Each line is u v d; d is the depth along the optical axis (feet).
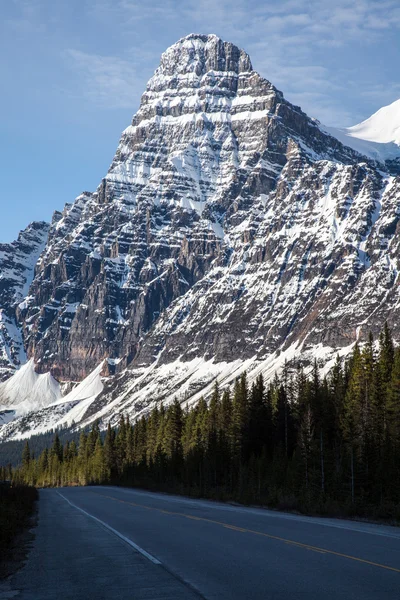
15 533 114.83
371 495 216.13
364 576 60.49
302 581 59.00
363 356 457.68
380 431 367.25
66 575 69.51
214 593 55.31
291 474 277.85
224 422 525.75
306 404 463.42
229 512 156.66
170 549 83.87
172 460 497.46
